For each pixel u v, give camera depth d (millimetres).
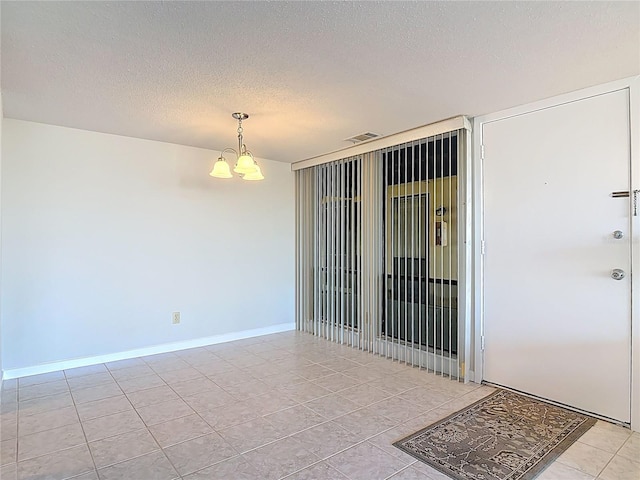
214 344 4488
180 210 4277
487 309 3229
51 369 3537
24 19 1807
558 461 2107
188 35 1957
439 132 3395
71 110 3100
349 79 2484
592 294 2664
